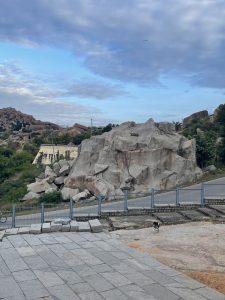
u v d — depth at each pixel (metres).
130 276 12.18
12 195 41.84
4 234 17.58
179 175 38.62
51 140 90.31
